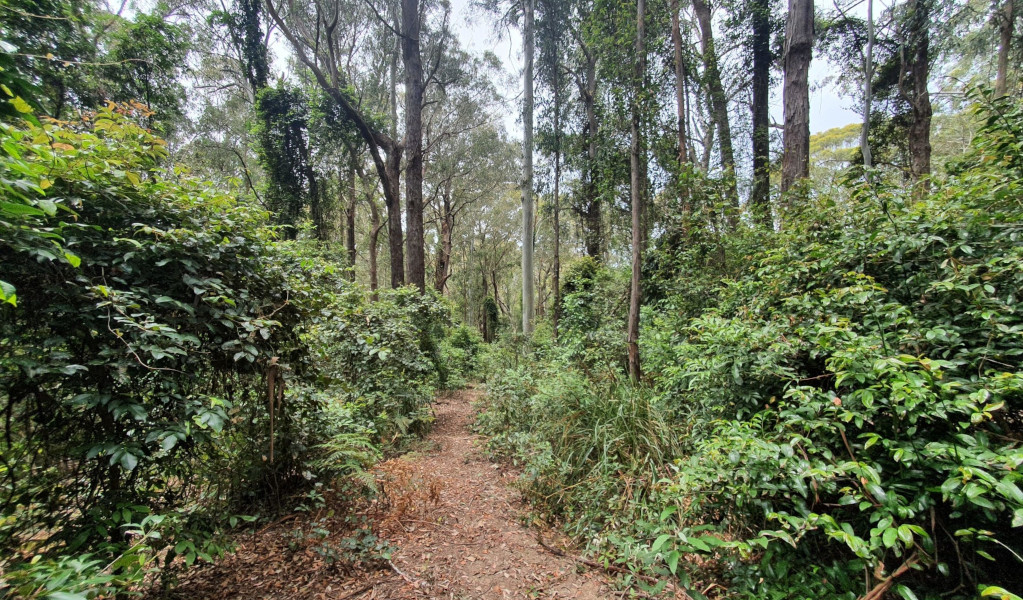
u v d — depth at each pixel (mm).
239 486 2447
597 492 2916
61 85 6758
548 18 10984
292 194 13148
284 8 12742
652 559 1937
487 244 29766
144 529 1656
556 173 11719
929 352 1854
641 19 4930
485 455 4332
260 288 2242
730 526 2084
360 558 2291
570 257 24484
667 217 5797
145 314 1634
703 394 2730
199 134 14844
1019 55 9000
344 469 3014
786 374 2146
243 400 2316
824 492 1796
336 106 11977
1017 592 1476
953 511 1530
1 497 1575
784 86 5656
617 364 5309
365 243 24953
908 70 9047
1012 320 1709
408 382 5113
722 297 3740
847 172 3365
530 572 2340
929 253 2250
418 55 10820
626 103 5141
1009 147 2279
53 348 1559
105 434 1683
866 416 1623
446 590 2148
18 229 1289
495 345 11625
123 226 1792
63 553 1541
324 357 2924
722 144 7051
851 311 2277
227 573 2119
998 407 1355
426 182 20875
